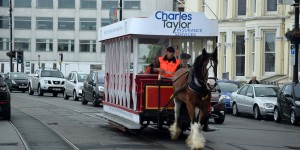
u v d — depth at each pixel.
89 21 83.25
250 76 38.00
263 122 24.23
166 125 17.02
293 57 26.41
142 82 14.78
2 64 82.62
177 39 16.02
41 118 22.14
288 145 15.32
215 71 12.95
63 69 82.88
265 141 16.09
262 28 36.88
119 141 14.92
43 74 43.12
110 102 18.47
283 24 36.16
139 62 15.60
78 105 31.67
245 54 38.41
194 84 12.93
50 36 83.19
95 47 83.31
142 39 15.80
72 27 83.31
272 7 37.03
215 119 22.44
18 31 83.00
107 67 19.06
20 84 48.81
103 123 20.14
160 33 15.09
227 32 40.09
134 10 82.00
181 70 14.25
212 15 42.69
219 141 15.66
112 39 17.81
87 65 83.12
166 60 15.07
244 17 39.66
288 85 23.84
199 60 13.02
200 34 15.30
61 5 83.31
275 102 24.84
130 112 15.66
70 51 83.31
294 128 21.36
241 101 27.22
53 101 35.22
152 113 14.77
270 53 37.00
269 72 37.03
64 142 14.69
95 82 30.94
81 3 83.25
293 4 25.67
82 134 16.58
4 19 83.44
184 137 15.84
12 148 13.46
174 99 14.52
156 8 82.06
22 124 19.58
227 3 41.12
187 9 47.47
